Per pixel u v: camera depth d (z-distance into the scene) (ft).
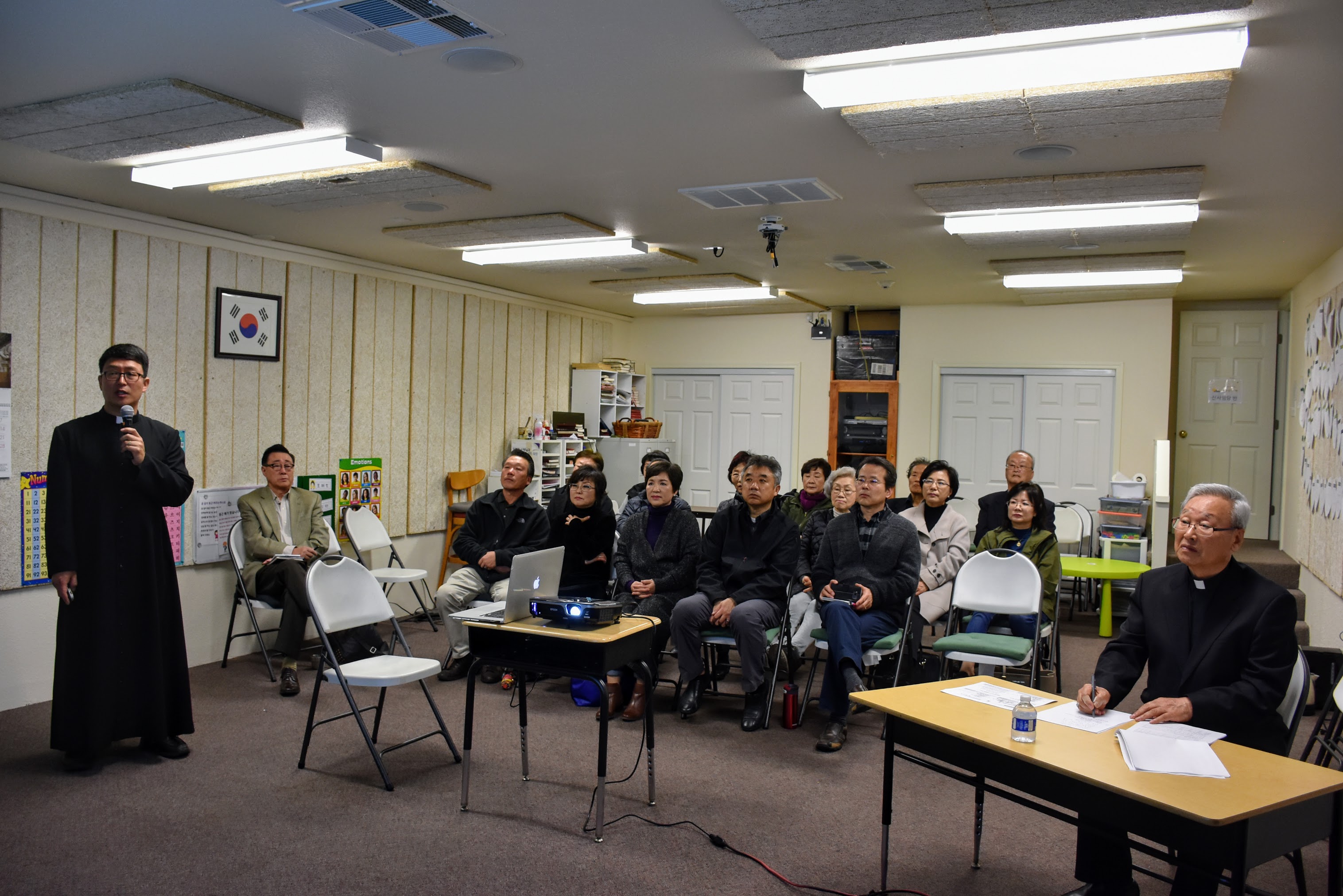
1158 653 9.71
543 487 28.07
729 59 9.88
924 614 17.85
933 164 13.50
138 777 12.84
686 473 32.89
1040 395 28.22
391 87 10.87
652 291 27.02
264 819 11.48
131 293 17.66
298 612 17.47
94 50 9.84
